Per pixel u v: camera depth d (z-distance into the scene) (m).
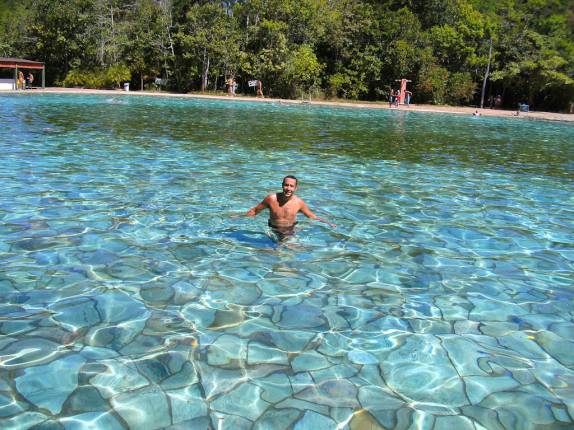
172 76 42.59
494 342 3.83
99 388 3.04
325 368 3.36
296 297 4.42
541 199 8.73
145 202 7.10
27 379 3.10
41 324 3.76
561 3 46.38
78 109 21.53
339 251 5.62
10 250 5.15
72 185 7.86
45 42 41.66
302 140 15.15
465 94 42.16
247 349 3.54
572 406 3.09
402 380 3.27
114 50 40.41
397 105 37.59
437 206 7.86
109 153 10.93
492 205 8.14
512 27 44.22
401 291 4.68
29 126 14.73
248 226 6.26
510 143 17.64
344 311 4.20
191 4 42.88
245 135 15.54
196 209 6.88
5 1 53.16
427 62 41.81
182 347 3.52
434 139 17.58
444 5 46.34
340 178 9.62
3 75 43.03
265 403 2.96
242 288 4.55
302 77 40.53
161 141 13.19
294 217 6.13
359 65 42.91
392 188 8.98
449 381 3.29
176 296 4.32
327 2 44.19
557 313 4.38
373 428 2.80
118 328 3.75
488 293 4.73
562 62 40.38
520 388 3.25
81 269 4.78
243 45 41.03
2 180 7.95
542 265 5.53
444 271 5.22
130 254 5.21
